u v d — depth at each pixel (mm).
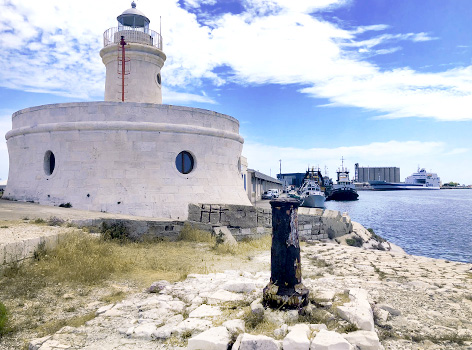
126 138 16734
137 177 16672
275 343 4703
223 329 5184
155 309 6215
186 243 13250
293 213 6113
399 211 72125
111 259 9383
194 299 6695
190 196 17422
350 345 4652
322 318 5566
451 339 5195
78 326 5672
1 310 5586
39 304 6520
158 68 22422
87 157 16625
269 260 11297
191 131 17938
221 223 15172
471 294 7312
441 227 45594
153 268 9352
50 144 17219
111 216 14383
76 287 7504
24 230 10148
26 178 17859
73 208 15977
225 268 9898
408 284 8289
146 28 22922
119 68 21297
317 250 13906
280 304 5844
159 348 4980
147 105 17141
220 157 19391
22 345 5043
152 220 13805
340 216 21000
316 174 89875
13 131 18750
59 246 9430
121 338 5273
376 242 22109
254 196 45844
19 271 7836
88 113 16812
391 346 4980
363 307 5766
